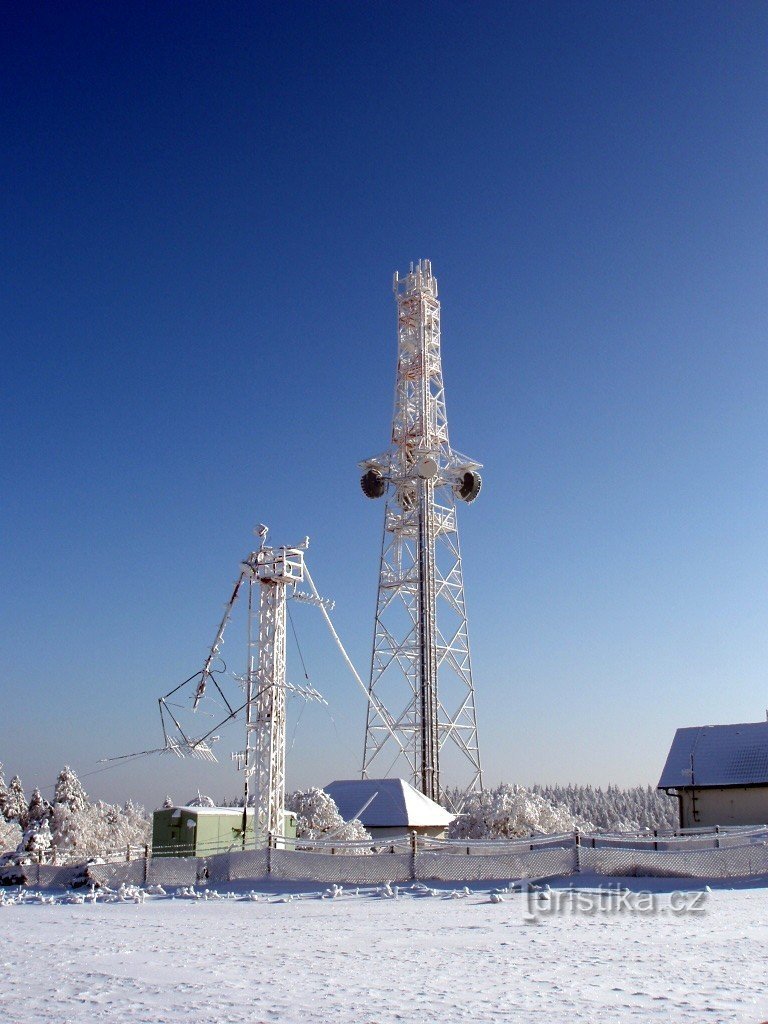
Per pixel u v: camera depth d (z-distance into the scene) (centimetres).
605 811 19488
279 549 4594
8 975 1510
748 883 2659
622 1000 1177
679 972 1373
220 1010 1177
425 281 8038
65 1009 1209
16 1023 1127
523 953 1606
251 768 4403
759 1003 1143
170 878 3444
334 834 5094
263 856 3266
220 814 4762
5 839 8519
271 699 4459
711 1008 1116
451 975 1399
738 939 1711
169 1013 1167
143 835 9744
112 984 1402
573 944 1700
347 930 2005
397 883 2980
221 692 4691
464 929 1961
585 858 2892
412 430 7656
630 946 1656
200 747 4481
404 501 7431
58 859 4981
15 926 2336
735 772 5844
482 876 2936
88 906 2906
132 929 2175
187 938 1964
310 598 4638
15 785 10775
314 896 2814
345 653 5100
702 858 2795
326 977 1412
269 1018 1120
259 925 2170
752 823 5747
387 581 7244
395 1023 1073
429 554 7119
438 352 7950
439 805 6431
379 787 6119
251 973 1470
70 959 1686
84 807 9419
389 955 1628
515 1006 1155
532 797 5541
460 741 6888
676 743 6306
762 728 6088
